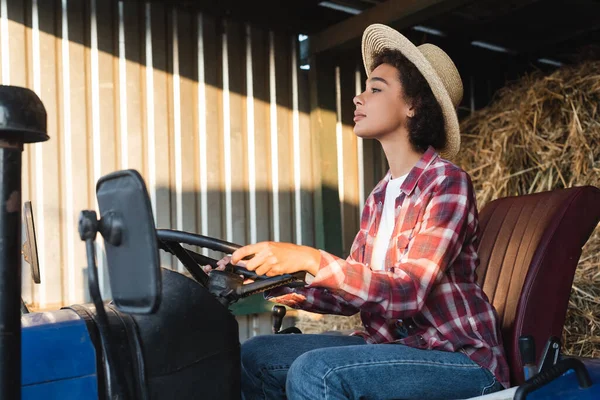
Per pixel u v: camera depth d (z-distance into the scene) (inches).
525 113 165.9
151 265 36.4
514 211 71.1
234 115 171.5
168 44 162.7
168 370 47.4
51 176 148.2
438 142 69.3
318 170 177.9
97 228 38.9
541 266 62.9
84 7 152.3
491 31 201.6
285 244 53.6
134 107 158.1
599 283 125.9
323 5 184.4
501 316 64.6
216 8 169.2
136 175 37.1
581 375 55.6
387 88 68.1
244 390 68.0
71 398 44.0
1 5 143.0
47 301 146.4
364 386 55.8
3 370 37.5
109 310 47.8
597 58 173.2
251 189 173.5
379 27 71.5
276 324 74.8
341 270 53.7
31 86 146.3
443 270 58.0
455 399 58.4
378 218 69.5
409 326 63.2
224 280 55.2
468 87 207.2
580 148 153.7
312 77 179.9
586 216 65.0
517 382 61.4
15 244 38.2
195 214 165.5
